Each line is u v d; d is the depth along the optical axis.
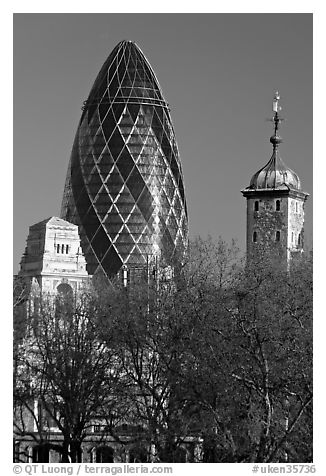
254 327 167.75
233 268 194.00
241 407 168.12
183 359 179.50
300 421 166.50
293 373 168.25
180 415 176.75
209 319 179.38
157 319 194.50
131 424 197.88
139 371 196.00
